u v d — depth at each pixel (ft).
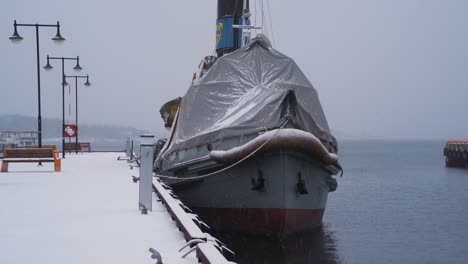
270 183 42.16
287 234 44.29
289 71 51.47
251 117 44.55
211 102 50.55
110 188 45.24
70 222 28.81
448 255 48.83
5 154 63.93
